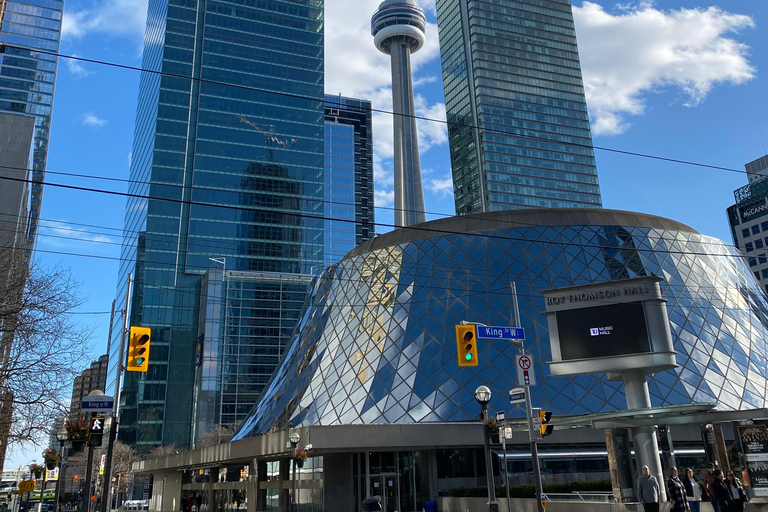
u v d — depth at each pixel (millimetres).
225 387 135000
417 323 52688
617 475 27953
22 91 199750
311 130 173000
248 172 161250
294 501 44344
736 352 49375
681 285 52688
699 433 43062
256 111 167875
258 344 142125
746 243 146000
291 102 173125
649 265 53375
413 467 42312
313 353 58906
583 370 30828
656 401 43844
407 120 197500
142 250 145750
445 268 55844
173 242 148000
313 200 166875
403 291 55812
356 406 48438
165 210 149500
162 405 136125
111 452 31125
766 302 59594
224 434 113312
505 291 52500
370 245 63562
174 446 125875
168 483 71562
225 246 152500
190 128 159125
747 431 24828
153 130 158125
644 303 30766
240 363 138500
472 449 43219
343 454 41500
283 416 54625
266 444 41031
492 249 56062
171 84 160500
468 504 35719
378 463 41625
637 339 30328
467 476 42531
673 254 55000
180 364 139750
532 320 50594
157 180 151000
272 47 176500
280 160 166500
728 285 55844
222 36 171250
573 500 30125
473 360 24609
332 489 40469
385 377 49531
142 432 132875
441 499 38281
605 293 31438
